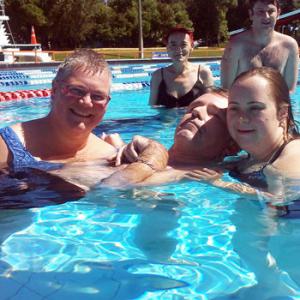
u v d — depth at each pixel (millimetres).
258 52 4508
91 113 2758
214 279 1649
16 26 41188
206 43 53281
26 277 1671
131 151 2857
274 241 1964
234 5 51500
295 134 2818
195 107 3000
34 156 2881
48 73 12914
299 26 26031
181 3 51094
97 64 2721
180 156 2979
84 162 2949
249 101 2488
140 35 28531
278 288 1591
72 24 42438
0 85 10758
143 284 1612
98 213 2281
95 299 1538
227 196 2498
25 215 2242
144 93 8883
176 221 2186
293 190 2477
